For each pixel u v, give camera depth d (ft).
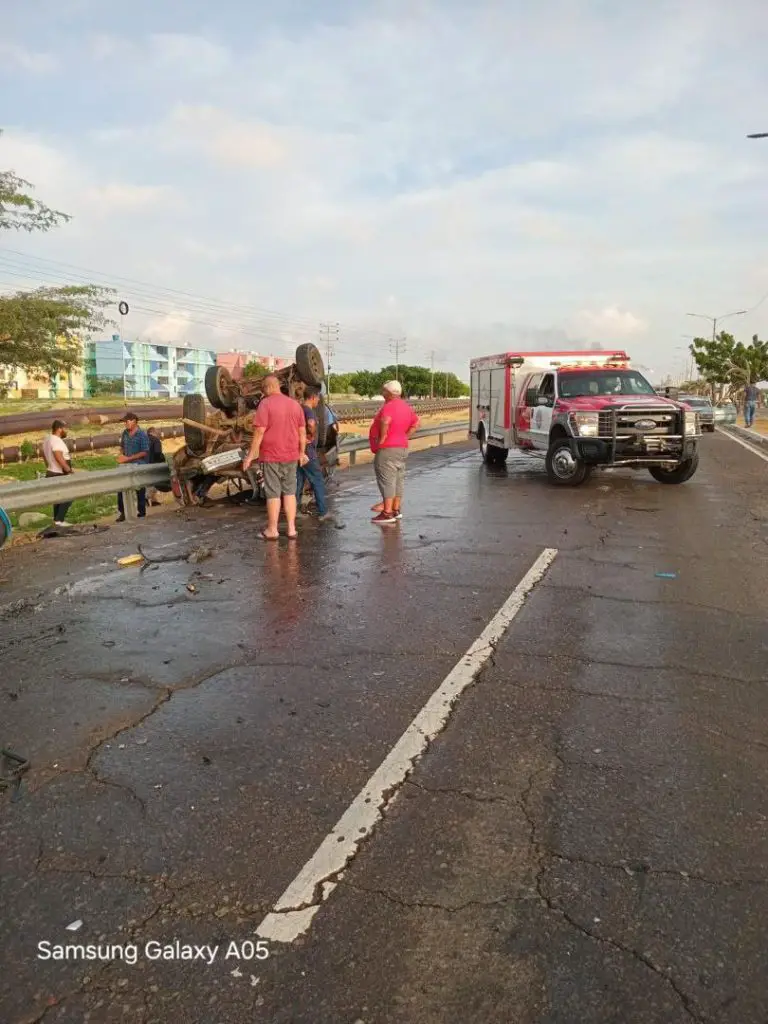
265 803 10.32
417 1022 6.85
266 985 7.29
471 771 11.10
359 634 17.17
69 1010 7.04
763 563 24.11
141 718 12.96
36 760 11.56
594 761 11.37
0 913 8.27
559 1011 6.95
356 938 7.84
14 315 84.38
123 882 8.75
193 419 35.58
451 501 37.93
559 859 9.08
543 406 47.21
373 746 11.88
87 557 25.17
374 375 469.57
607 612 18.80
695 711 13.09
